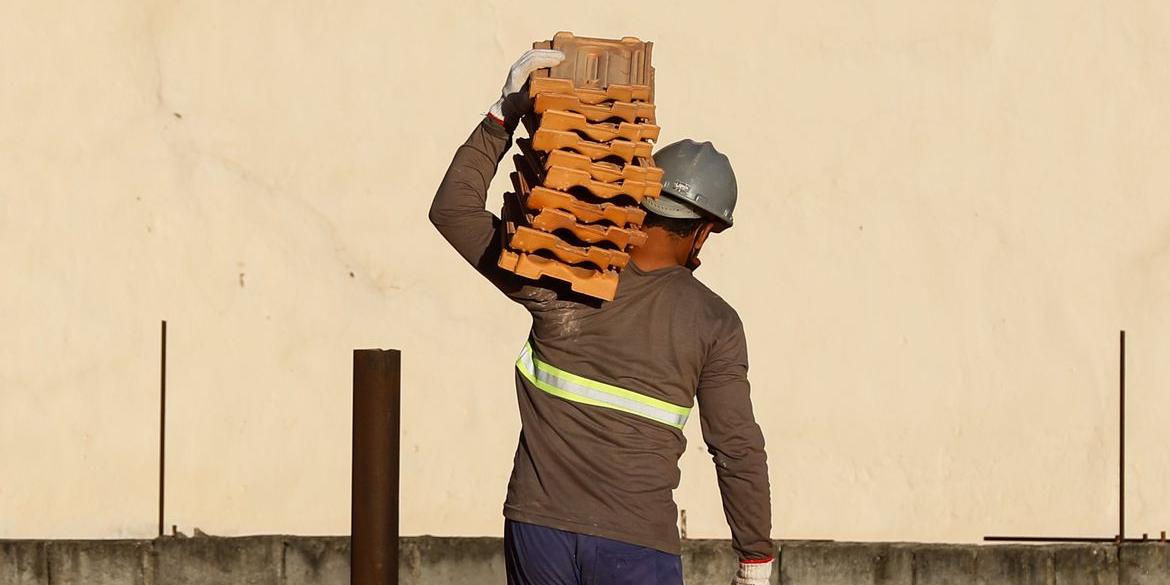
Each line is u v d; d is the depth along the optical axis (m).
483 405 18.02
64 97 18.09
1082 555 14.82
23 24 18.11
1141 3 18.34
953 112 18.30
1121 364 16.59
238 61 18.23
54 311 17.91
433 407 17.97
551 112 7.65
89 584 14.81
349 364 18.03
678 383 8.01
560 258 7.77
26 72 18.08
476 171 8.41
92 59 18.12
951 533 18.12
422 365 18.03
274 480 17.94
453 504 17.91
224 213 18.09
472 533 17.89
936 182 18.28
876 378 18.17
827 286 18.20
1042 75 18.34
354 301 18.09
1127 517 18.06
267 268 18.06
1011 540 16.64
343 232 18.17
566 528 7.89
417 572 14.69
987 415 18.14
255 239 18.09
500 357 18.06
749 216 18.23
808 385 18.16
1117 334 18.17
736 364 8.12
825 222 18.23
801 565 14.83
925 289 18.23
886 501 18.09
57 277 17.94
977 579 14.79
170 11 18.23
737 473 8.11
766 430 18.12
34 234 17.97
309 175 18.19
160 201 18.06
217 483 17.89
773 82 18.30
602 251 7.69
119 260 18.00
